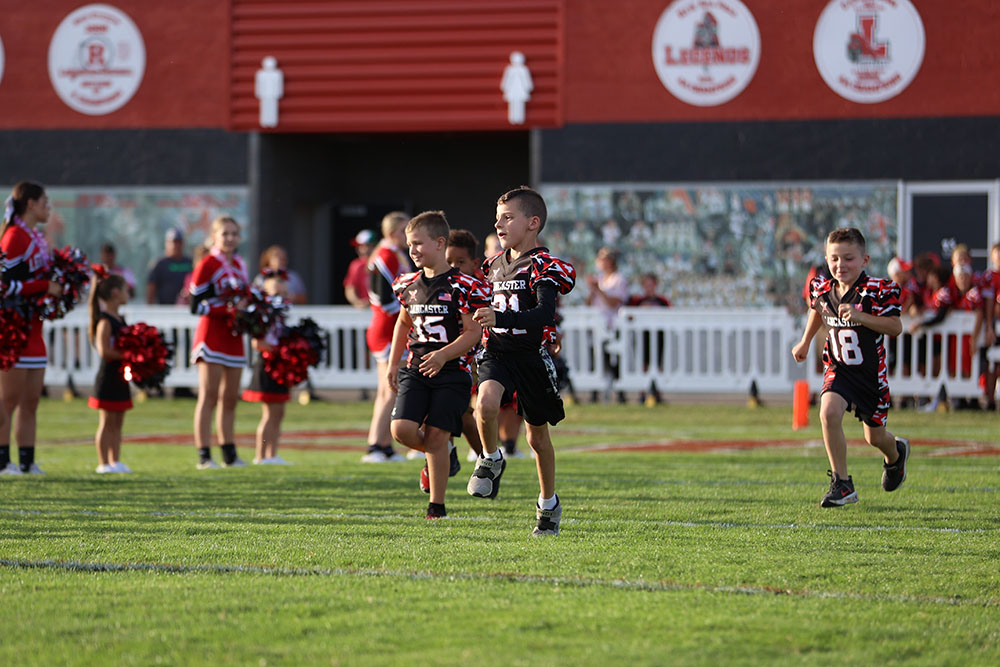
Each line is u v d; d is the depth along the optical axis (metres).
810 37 54.09
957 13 53.22
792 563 15.72
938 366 44.28
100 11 58.62
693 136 55.00
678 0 54.81
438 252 18.75
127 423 41.31
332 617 12.82
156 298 52.72
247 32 57.94
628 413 43.75
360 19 57.31
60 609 13.17
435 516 19.53
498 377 17.69
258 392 29.94
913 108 53.66
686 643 11.85
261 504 21.45
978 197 53.38
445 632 12.23
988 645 11.99
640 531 18.22
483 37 56.41
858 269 20.88
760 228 54.66
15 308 25.81
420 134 60.31
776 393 51.28
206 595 13.82
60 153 59.16
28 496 22.52
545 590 14.10
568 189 55.88
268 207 58.88
